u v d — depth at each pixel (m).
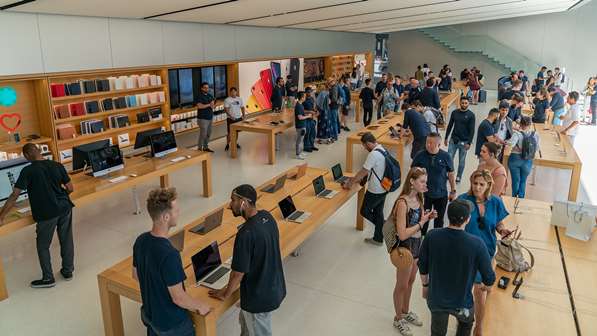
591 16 19.44
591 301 2.92
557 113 9.62
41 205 4.04
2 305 4.03
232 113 9.41
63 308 4.00
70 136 7.25
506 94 11.66
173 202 2.42
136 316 3.83
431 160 4.65
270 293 2.81
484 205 3.34
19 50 6.02
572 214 3.80
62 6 5.65
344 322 3.77
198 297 2.85
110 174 5.55
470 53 22.12
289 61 13.47
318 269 4.64
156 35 8.18
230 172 8.12
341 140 10.73
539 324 2.69
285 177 5.01
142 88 8.44
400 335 3.60
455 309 2.68
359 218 5.52
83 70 6.94
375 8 8.52
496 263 3.37
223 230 3.88
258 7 7.13
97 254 4.99
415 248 3.47
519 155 5.92
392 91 11.20
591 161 8.92
